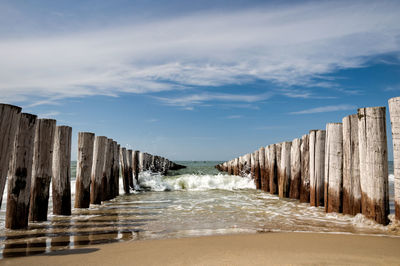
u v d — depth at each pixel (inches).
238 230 183.5
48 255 128.9
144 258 118.2
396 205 170.1
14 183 183.3
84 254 128.0
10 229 183.9
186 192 450.0
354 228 184.2
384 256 116.6
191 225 201.6
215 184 545.3
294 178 328.2
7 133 152.4
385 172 180.7
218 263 108.4
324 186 237.8
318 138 263.4
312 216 231.0
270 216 234.2
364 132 189.0
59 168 233.8
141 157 605.9
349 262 108.4
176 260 113.9
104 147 315.0
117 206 297.7
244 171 684.7
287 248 130.6
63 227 194.1
